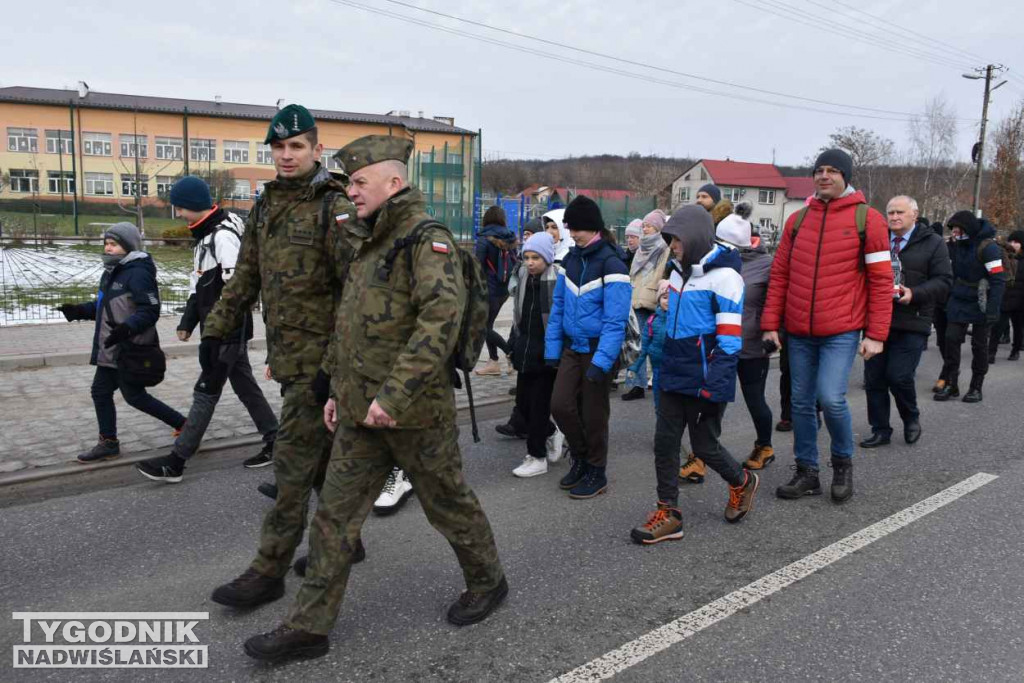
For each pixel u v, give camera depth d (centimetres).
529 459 516
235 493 466
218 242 444
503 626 313
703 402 399
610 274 436
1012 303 1005
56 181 4731
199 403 469
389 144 281
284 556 326
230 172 4450
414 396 262
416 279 270
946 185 5188
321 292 317
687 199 7119
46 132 4688
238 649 295
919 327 573
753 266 516
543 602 334
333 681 273
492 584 317
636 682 274
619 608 329
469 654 292
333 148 5044
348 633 307
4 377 768
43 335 963
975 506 459
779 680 276
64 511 434
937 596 344
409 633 307
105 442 523
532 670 281
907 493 482
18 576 356
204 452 546
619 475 518
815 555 387
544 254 485
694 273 389
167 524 418
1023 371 960
